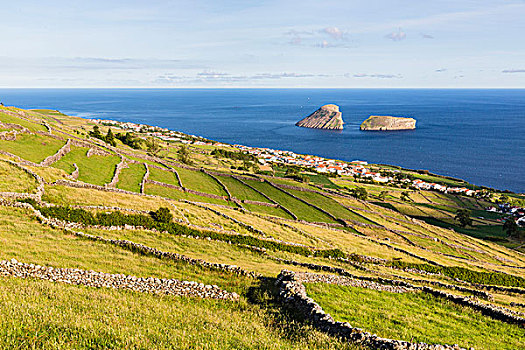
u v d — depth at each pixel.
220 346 14.55
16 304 15.17
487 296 34.12
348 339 16.80
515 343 20.14
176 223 42.28
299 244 50.28
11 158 49.72
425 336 19.00
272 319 19.55
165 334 14.89
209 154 194.88
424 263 53.78
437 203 156.00
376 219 87.56
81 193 44.00
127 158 81.94
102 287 20.98
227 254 37.31
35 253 24.20
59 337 12.77
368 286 28.34
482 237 110.81
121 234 35.47
